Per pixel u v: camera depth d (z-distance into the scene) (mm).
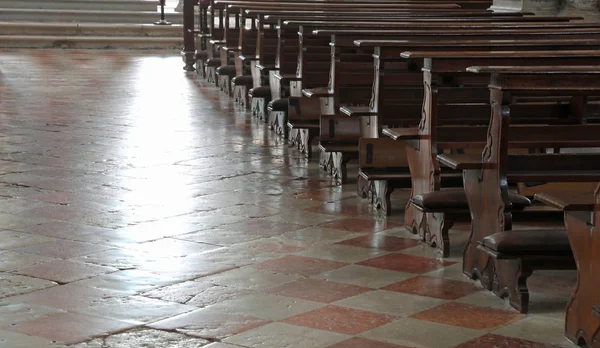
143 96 13406
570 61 5242
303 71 8898
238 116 11664
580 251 4059
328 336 4238
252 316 4496
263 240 5945
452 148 5781
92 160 8625
